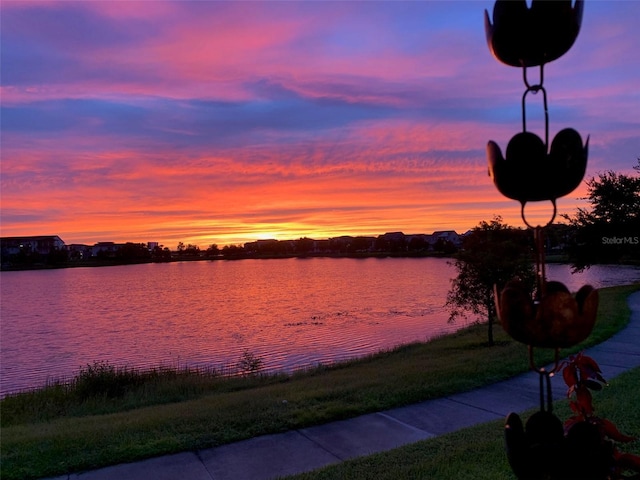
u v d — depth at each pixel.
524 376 8.98
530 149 1.50
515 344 13.19
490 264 13.89
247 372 15.29
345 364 13.99
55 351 24.00
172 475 5.34
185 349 22.92
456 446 5.64
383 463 5.29
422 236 185.88
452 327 24.94
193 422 6.87
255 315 35.28
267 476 5.26
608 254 32.66
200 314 38.03
